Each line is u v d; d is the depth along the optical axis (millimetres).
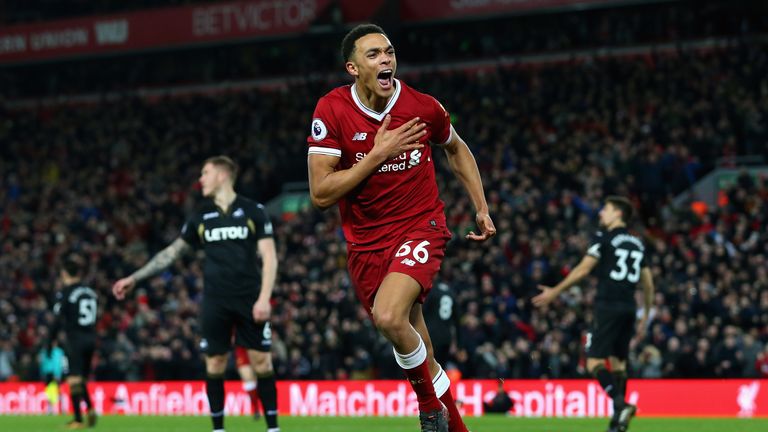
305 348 22250
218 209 10906
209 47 40719
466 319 20703
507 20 35938
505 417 17266
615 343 12336
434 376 7375
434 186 7320
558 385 17656
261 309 10648
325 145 7039
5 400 22453
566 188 27359
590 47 34375
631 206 12406
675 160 26969
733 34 32344
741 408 16703
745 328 19656
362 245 7266
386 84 6906
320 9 36438
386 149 6711
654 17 33625
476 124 31562
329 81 37438
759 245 22406
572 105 30797
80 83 43531
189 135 36906
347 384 19141
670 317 20219
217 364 10875
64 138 39156
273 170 33906
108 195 34812
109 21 40562
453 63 36594
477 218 7516
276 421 11000
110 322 25875
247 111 36906
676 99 29844
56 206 34906
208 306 10820
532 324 20781
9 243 31922
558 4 32938
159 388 20812
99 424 16688
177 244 11141
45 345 23969
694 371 18906
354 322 21828
